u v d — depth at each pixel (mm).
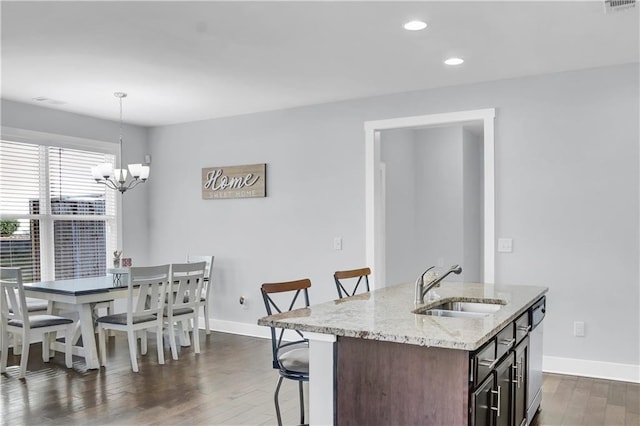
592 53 3996
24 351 4453
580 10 3162
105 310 6508
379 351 2258
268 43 3736
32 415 3551
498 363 2506
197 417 3500
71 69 4359
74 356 5195
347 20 3314
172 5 3062
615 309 4312
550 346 4547
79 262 6230
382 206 6480
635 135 4242
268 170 6027
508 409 2688
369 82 4809
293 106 5789
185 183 6707
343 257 5508
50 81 4738
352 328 2301
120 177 5465
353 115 5461
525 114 4633
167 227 6863
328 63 4223
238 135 6250
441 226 7230
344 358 2344
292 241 5855
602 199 4352
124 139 6742
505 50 3914
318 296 5668
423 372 2158
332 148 5582
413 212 7379
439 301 3127
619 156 4293
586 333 4410
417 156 7410
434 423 2131
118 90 5070
